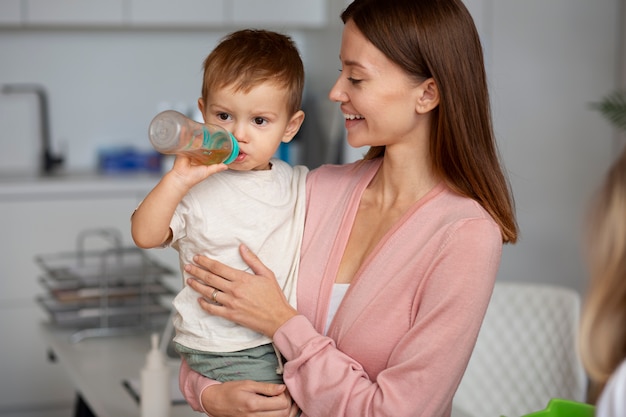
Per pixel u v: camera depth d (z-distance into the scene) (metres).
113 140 4.28
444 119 1.30
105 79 4.23
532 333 2.40
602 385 0.93
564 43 3.93
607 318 0.90
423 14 1.28
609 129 4.02
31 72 4.14
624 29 3.97
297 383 1.32
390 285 1.31
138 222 1.26
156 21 3.91
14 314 3.67
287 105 1.34
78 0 3.82
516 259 4.00
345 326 1.34
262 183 1.39
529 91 3.92
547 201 4.00
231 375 1.38
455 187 1.33
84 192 3.71
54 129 4.20
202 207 1.33
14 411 3.71
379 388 1.27
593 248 0.91
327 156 3.89
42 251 3.68
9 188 3.62
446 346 1.25
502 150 3.91
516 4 3.85
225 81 1.30
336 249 1.41
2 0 3.74
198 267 1.38
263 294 1.34
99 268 2.63
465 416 1.92
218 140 1.23
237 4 3.98
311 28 4.20
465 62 1.30
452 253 1.26
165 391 1.83
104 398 1.97
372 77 1.30
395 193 1.40
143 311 2.50
